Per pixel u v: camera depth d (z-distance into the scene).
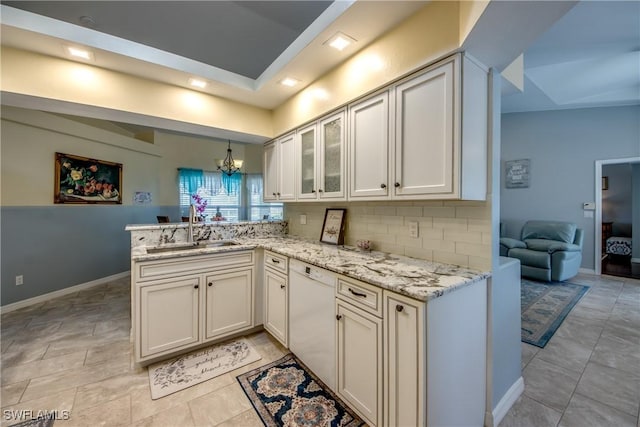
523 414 1.62
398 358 1.25
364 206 2.30
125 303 3.48
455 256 1.67
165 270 2.09
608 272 4.75
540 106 4.69
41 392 1.79
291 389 1.81
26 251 3.47
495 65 1.52
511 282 1.69
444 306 1.24
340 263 1.72
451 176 1.38
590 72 3.63
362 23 1.63
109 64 2.06
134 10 2.13
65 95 1.98
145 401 1.71
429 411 1.19
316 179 2.37
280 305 2.25
